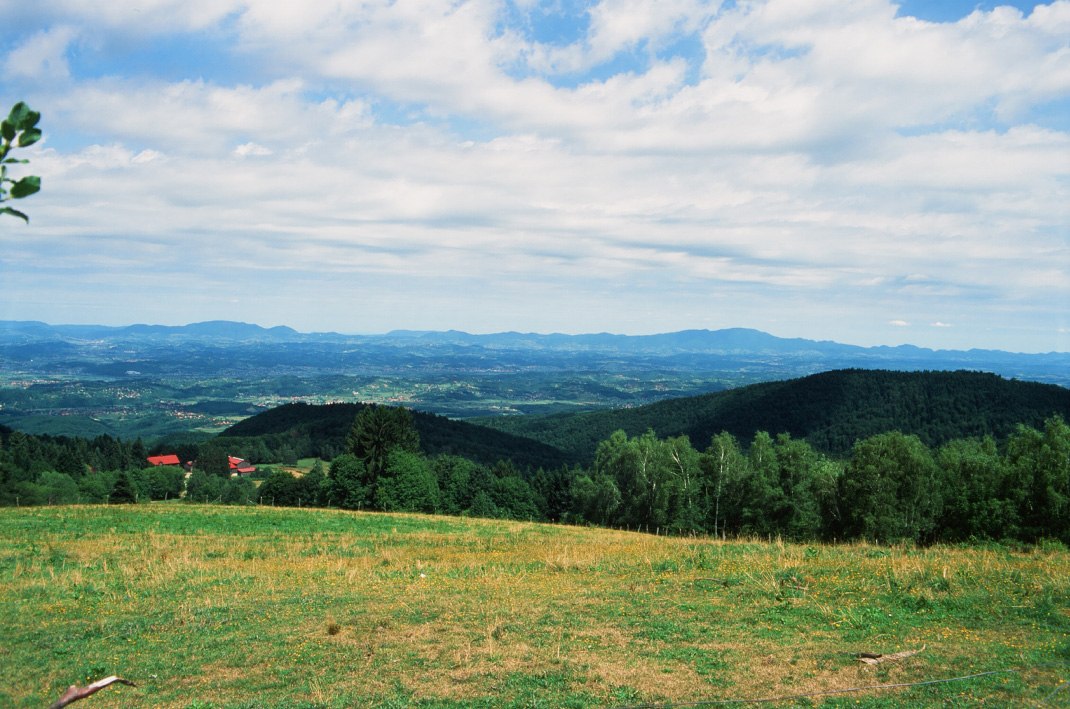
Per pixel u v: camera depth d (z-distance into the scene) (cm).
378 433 6069
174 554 2333
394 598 1617
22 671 1146
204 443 11894
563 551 2427
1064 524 3275
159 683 1087
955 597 1380
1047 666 989
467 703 964
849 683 973
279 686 1062
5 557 2220
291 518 3559
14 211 210
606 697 962
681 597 1544
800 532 4375
